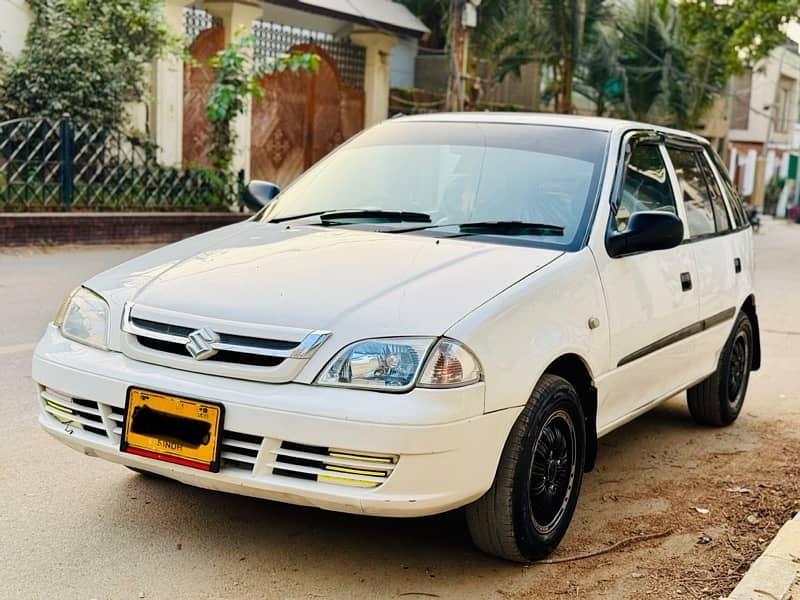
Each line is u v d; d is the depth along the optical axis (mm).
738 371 5969
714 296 5211
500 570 3607
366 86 19422
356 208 4398
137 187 13664
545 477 3645
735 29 23328
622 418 4328
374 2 19703
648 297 4344
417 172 4488
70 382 3465
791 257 20047
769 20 21984
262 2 16281
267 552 3666
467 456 3160
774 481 4895
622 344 4094
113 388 3354
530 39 20422
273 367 3143
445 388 3094
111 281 3707
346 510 3152
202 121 15945
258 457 3133
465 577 3533
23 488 4191
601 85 23328
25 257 11328
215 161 15195
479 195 4246
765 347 8711
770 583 3396
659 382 4676
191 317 3309
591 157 4383
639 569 3709
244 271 3584
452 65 17172
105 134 13227
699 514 4367
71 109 13031
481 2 19219
